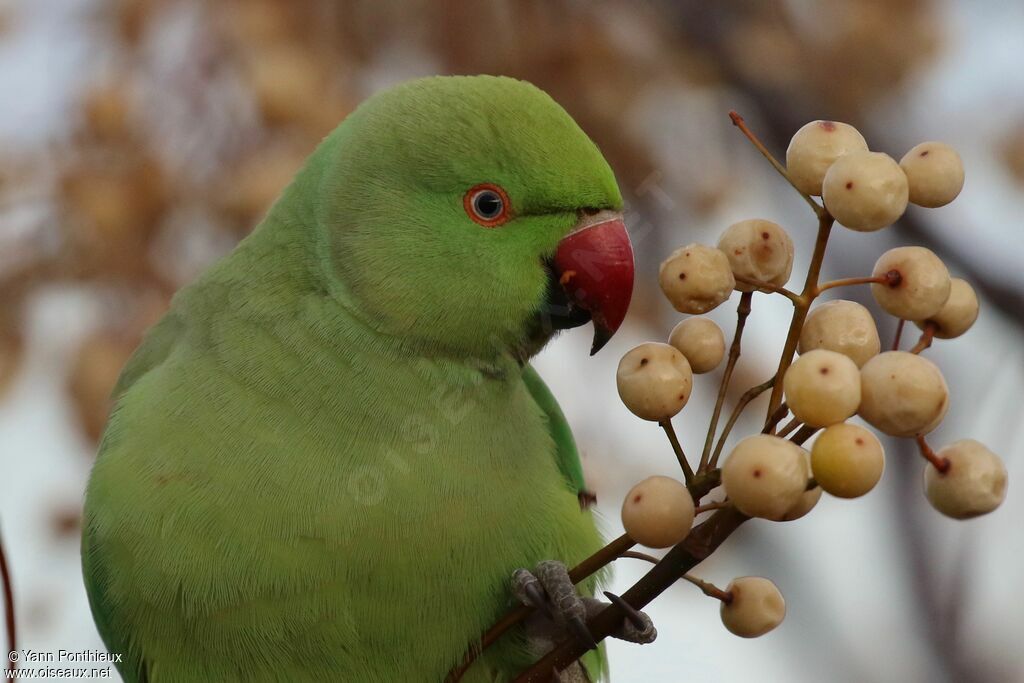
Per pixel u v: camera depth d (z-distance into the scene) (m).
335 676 6.56
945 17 11.09
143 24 9.63
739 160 11.09
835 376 4.14
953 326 4.53
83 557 7.15
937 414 4.11
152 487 6.40
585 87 10.18
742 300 4.67
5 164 9.50
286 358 6.43
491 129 6.34
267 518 6.27
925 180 4.34
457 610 6.50
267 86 9.46
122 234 9.48
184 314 7.00
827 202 4.30
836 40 10.98
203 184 9.50
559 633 6.55
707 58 10.68
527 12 10.30
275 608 6.36
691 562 4.62
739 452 4.22
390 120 6.49
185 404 6.47
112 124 9.48
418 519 6.32
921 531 10.73
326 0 10.11
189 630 6.50
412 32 10.33
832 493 4.16
